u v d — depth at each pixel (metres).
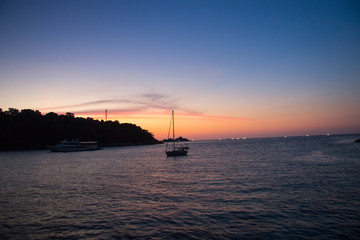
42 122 145.25
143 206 17.53
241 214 15.34
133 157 72.75
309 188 22.00
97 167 45.06
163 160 59.69
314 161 44.81
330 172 30.91
